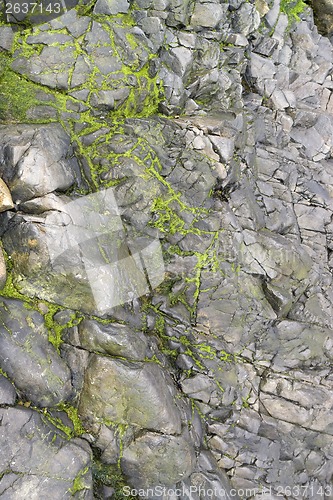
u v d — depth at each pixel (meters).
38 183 7.02
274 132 10.78
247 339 8.73
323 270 9.94
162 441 6.86
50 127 7.69
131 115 8.91
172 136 8.90
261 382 8.55
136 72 8.84
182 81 9.32
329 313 9.41
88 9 8.63
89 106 8.41
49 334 6.82
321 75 11.83
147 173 8.34
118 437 6.81
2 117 7.94
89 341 6.91
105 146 8.30
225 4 9.95
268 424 8.30
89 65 8.45
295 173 10.59
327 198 10.66
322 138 11.31
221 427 8.01
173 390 7.55
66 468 6.20
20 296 6.86
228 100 10.01
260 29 11.15
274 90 11.08
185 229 8.54
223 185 9.09
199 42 9.52
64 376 6.67
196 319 8.53
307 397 8.45
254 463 8.07
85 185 7.88
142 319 7.79
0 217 6.98
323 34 12.30
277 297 8.88
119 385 6.79
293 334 8.89
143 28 9.02
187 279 8.52
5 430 6.00
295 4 11.75
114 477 6.90
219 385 8.12
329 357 9.03
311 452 8.46
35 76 8.21
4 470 5.89
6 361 6.33
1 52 8.23
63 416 6.64
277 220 9.85
